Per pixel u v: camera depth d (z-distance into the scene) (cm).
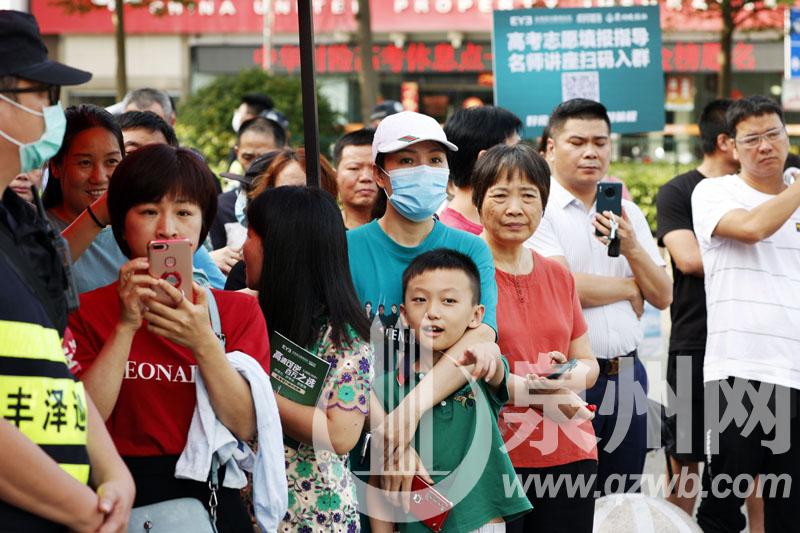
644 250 504
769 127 532
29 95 257
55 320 257
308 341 347
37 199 270
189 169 316
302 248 348
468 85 2389
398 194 404
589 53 776
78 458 255
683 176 610
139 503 300
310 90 429
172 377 304
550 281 447
